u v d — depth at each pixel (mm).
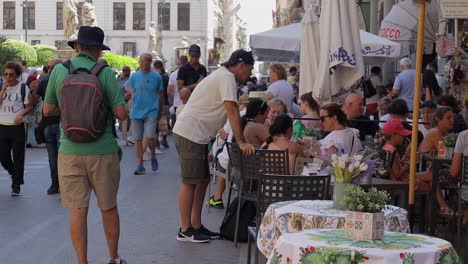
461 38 14891
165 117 23828
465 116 15180
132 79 17250
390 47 16422
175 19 94000
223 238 10281
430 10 18594
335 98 12906
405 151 11266
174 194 14250
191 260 9148
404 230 6594
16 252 9461
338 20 11805
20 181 13883
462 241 9609
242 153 9680
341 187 6828
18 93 13562
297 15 53219
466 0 14086
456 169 9516
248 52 9859
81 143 7945
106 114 8055
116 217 8320
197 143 9828
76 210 7992
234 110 9586
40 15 92250
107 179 8109
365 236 5320
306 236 5473
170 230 10898
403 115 11156
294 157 9922
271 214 6969
